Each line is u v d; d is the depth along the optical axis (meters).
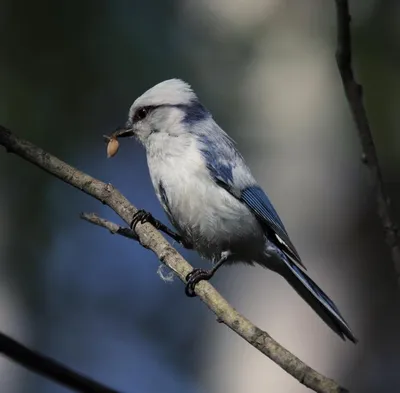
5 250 13.20
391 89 12.60
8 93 12.48
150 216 7.37
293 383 11.45
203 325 13.98
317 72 12.85
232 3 13.12
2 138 7.56
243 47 13.09
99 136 12.98
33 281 13.41
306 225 12.39
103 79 12.77
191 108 9.45
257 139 12.74
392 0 12.85
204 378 13.17
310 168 12.50
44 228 13.34
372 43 12.81
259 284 12.02
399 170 12.81
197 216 9.04
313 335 11.68
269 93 12.86
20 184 13.17
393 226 6.23
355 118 6.73
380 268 12.80
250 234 9.20
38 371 5.00
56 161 7.52
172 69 12.91
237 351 12.63
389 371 13.45
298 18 13.09
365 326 13.06
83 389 5.02
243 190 9.14
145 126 9.38
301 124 12.69
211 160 9.05
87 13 12.70
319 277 12.41
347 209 12.42
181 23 13.07
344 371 12.21
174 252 6.98
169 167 9.14
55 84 12.66
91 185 7.44
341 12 6.82
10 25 12.59
